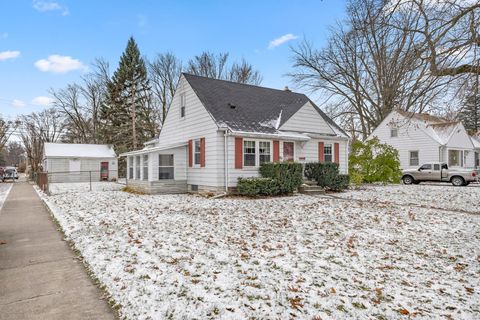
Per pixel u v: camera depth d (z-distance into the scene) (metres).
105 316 3.62
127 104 36.12
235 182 15.12
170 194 16.55
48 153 30.75
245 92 18.98
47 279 4.77
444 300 3.95
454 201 13.12
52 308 3.82
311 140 18.16
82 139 45.28
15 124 47.03
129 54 36.75
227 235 7.17
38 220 9.77
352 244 6.49
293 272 4.81
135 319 3.49
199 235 7.15
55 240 7.19
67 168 31.20
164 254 5.68
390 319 3.45
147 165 17.64
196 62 39.69
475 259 5.61
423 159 26.59
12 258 5.85
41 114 49.59
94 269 5.05
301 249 6.07
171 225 8.27
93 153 32.91
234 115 16.17
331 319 3.42
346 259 5.51
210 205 12.02
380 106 23.77
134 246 6.23
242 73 41.09
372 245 6.45
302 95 21.83
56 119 50.22
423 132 26.61
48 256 5.95
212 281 4.43
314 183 16.97
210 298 3.88
